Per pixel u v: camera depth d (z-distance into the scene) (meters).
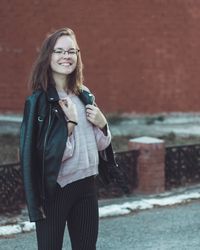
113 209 6.98
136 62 15.61
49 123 3.46
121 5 15.55
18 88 16.64
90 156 3.59
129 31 15.57
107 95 15.80
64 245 5.68
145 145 7.95
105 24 15.67
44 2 16.19
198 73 15.87
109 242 5.87
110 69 15.73
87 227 3.60
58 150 3.41
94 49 15.79
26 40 16.47
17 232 6.11
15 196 6.89
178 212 7.12
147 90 15.62
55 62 3.58
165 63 15.59
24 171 3.43
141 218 6.81
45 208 3.48
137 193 7.99
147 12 15.48
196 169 8.71
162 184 8.09
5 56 16.75
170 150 8.36
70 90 3.68
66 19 15.98
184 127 15.22
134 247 5.72
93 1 15.70
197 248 5.71
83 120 3.62
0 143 12.59
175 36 15.61
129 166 7.92
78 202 3.59
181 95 15.73
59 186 3.48
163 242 5.90
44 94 3.53
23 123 3.51
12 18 16.59
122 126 15.34
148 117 15.62
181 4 15.59
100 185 7.58
